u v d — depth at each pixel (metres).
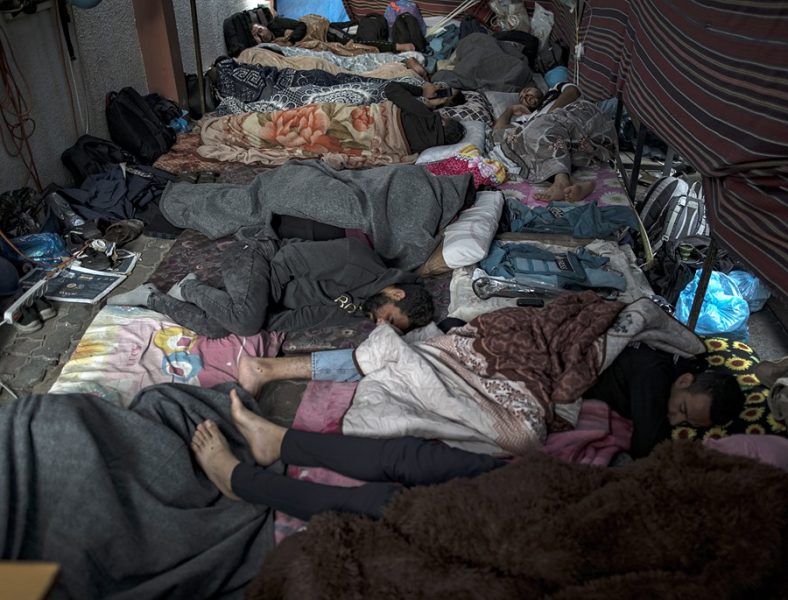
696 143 2.18
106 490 1.50
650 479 1.45
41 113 3.48
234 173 3.84
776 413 1.92
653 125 2.73
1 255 2.76
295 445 1.81
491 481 1.52
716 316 2.80
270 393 2.17
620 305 2.09
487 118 4.66
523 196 3.64
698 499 1.37
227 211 3.03
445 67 6.05
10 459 1.53
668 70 2.61
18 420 1.60
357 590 1.32
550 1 6.76
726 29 2.05
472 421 1.90
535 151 3.78
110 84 4.21
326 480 1.80
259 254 2.53
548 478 1.50
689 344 2.10
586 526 1.36
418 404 1.99
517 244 2.97
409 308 2.32
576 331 2.05
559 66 5.96
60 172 3.70
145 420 1.74
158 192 3.53
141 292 2.51
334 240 2.57
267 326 2.46
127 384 2.12
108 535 1.45
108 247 2.97
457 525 1.42
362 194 2.88
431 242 2.84
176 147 4.19
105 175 3.48
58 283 2.80
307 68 5.42
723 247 1.95
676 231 3.34
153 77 4.80
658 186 3.46
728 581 1.22
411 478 1.71
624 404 2.02
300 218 2.89
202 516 1.61
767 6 1.79
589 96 4.14
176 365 2.23
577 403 2.00
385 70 5.52
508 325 2.11
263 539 1.63
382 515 1.52
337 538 1.42
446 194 3.01
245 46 6.28
